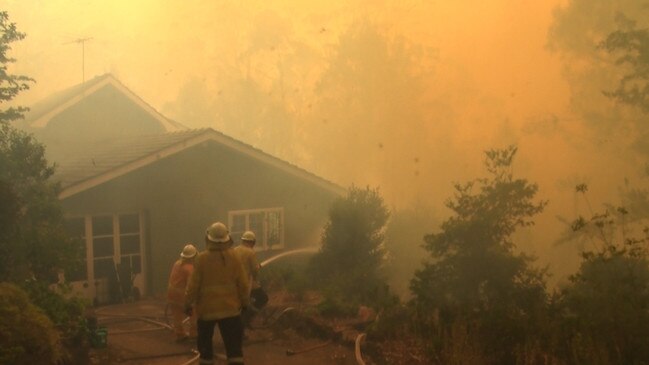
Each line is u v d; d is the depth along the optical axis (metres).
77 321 8.88
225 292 6.85
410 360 8.09
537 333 7.85
